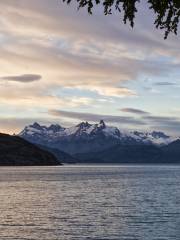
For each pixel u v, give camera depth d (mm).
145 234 55125
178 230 57812
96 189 144250
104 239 52000
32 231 57531
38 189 143375
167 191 134000
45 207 86625
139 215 73500
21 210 81062
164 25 9672
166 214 74688
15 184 173500
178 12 9508
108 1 9391
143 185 167000
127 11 9414
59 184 174250
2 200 102188
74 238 52812
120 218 69750
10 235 54406
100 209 83125
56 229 59062
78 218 69938
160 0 9453
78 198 109125
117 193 126062
